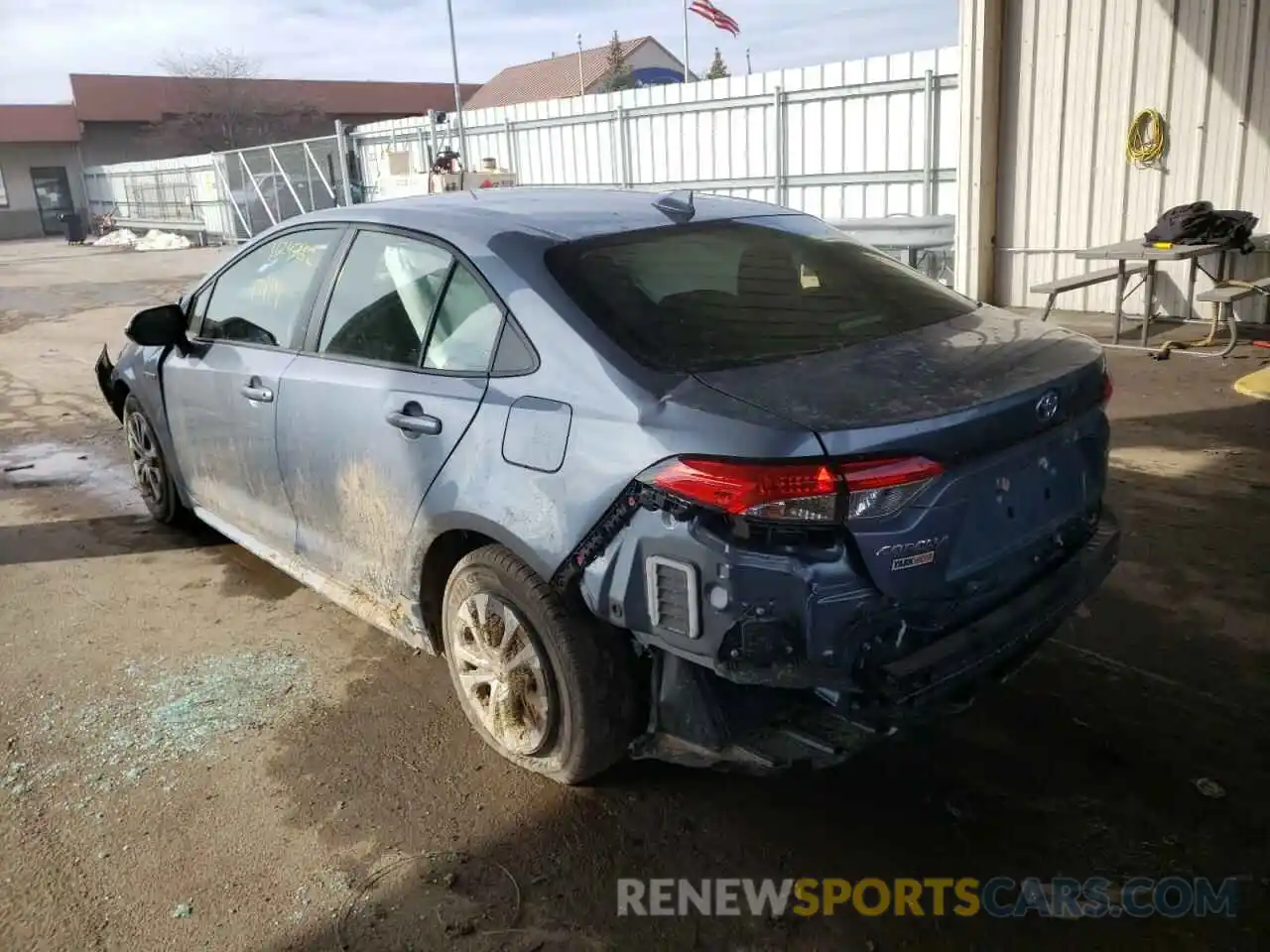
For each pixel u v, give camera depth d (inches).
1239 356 300.7
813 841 107.7
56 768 125.0
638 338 104.1
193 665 149.6
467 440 112.7
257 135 1562.5
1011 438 96.5
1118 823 108.1
